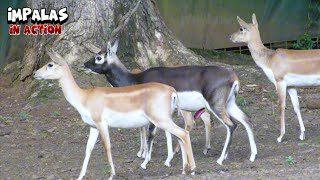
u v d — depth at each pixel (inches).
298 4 1044.5
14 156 587.8
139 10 818.8
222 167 520.1
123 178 503.5
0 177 524.4
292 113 717.3
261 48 628.7
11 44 928.9
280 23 1040.2
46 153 596.1
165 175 503.2
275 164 519.2
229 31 1020.5
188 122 567.2
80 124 692.7
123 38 807.7
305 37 1032.2
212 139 630.5
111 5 800.3
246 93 786.2
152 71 553.9
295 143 600.4
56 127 685.9
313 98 762.2
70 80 492.1
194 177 478.6
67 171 535.8
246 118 542.6
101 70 566.3
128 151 597.3
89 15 793.6
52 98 765.3
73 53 787.4
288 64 611.5
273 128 664.4
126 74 565.0
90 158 576.4
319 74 609.0
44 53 799.1
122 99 485.4
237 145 603.5
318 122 681.6
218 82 530.3
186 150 486.6
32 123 700.0
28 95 788.0
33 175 526.9
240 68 858.1
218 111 532.7
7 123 700.7
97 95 489.1
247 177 470.9
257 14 1030.4
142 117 487.8
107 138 489.4
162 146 612.7
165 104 481.7
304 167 497.7
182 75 541.0
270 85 809.5
